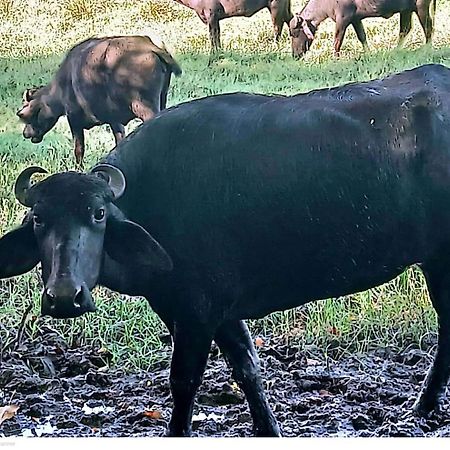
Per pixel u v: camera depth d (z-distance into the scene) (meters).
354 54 13.03
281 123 5.20
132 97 10.50
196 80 11.95
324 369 6.70
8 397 6.25
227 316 5.25
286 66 12.47
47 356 6.91
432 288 5.58
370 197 5.15
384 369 6.70
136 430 5.72
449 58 12.70
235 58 12.76
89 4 13.13
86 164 10.22
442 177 5.20
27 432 5.72
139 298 7.56
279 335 7.33
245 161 5.13
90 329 7.21
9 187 9.04
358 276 5.31
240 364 5.46
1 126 11.26
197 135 5.20
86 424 5.84
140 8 13.45
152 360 6.84
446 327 5.62
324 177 5.12
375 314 7.28
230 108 5.30
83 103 10.67
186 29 13.20
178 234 5.10
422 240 5.30
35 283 7.71
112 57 10.47
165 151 5.21
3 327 7.16
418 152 5.20
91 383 6.53
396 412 5.84
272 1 13.46
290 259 5.18
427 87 5.34
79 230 4.72
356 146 5.16
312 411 5.95
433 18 12.88
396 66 12.42
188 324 5.18
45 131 10.98
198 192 5.11
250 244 5.13
